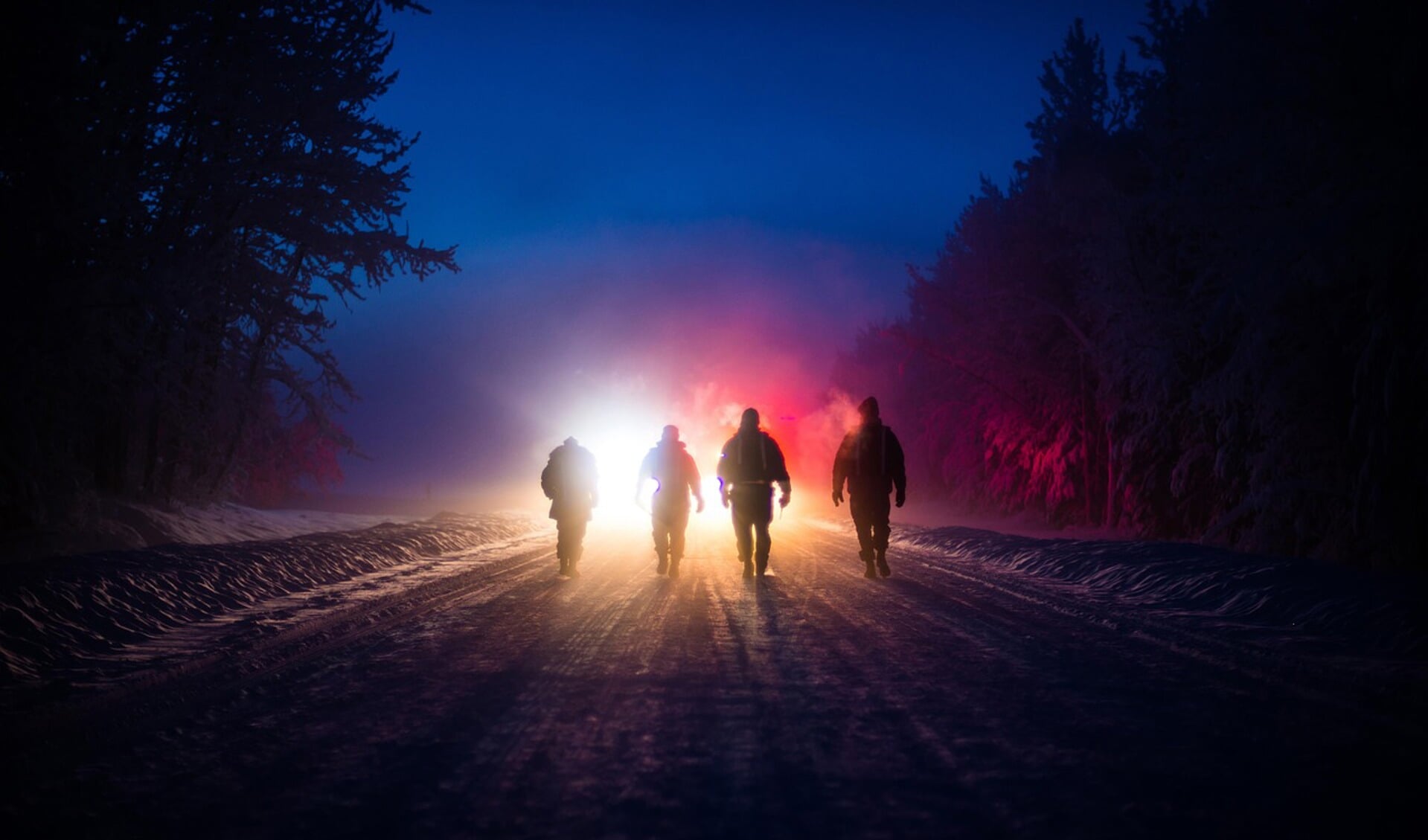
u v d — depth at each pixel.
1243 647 7.78
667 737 5.39
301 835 3.95
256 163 19.73
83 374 16.78
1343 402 18.02
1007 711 5.89
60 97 15.88
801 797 4.36
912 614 10.05
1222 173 19.33
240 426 21.61
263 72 19.38
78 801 4.39
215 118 19.44
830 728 5.54
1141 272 25.06
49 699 6.29
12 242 15.33
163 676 7.05
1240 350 18.98
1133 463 26.62
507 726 5.67
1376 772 4.59
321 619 9.72
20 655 7.44
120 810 4.27
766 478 13.72
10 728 5.59
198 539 19.23
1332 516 18.19
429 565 15.90
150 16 17.58
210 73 18.42
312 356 22.34
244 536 21.19
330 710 6.11
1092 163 30.53
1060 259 34.03
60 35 15.68
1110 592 11.68
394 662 7.63
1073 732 5.38
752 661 7.59
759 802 4.29
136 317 17.59
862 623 9.43
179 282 17.36
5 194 15.34
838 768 4.79
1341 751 4.93
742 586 12.70
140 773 4.83
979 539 18.48
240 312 20.86
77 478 16.45
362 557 15.34
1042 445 36.41
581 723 5.72
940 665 7.33
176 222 18.66
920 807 4.20
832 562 16.23
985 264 38.47
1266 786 4.40
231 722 5.81
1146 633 8.62
